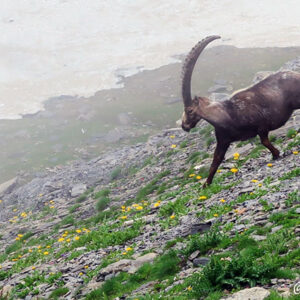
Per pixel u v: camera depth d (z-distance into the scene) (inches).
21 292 1585.9
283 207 1279.5
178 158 3051.2
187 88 1726.1
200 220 1520.7
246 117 1712.6
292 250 1003.9
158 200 2155.5
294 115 2513.5
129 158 3914.9
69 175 4124.0
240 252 1049.5
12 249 2549.2
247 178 1754.4
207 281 975.6
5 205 4168.3
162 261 1255.5
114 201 2790.4
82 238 1985.7
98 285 1352.1
